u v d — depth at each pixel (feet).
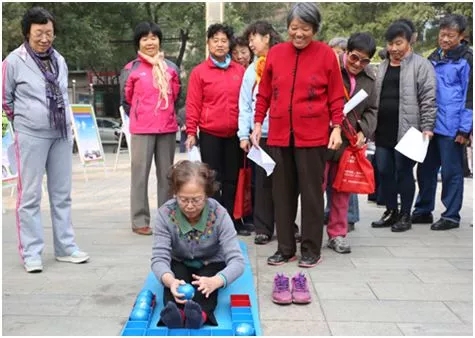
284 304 10.55
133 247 15.17
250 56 16.84
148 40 16.38
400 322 9.78
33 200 12.89
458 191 17.56
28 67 12.65
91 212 20.67
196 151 15.20
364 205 22.77
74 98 79.71
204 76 15.69
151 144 16.51
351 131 14.15
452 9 52.95
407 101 16.70
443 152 17.40
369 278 12.31
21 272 12.82
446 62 17.08
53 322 9.77
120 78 16.93
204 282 9.58
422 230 17.58
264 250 14.78
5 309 10.39
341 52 17.19
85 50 55.11
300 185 13.08
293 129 12.84
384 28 60.39
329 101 12.99
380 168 17.60
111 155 52.19
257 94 13.73
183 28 66.44
